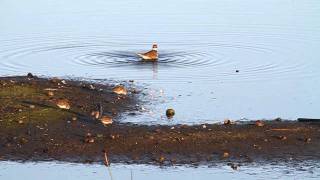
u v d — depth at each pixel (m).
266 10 80.75
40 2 86.56
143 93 51.38
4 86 50.03
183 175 39.12
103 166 40.22
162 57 61.53
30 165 40.50
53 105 47.25
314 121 44.88
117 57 61.81
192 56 61.81
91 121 45.19
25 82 51.38
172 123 45.41
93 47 65.38
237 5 83.75
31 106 46.81
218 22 75.06
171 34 70.25
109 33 70.75
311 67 58.00
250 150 41.50
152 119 46.09
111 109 47.59
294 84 53.84
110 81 54.12
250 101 50.00
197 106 48.81
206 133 43.25
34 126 44.28
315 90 52.44
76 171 39.81
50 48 64.94
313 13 78.69
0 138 43.00
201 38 68.38
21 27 73.38
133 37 69.12
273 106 49.06
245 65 58.81
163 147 41.81
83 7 83.19
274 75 56.06
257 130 43.59
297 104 49.47
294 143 42.09
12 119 45.00
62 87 51.03
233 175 39.09
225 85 53.53
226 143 42.16
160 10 81.44
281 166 39.94
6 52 63.41
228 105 49.09
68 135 43.25
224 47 64.81
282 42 66.19
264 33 69.94
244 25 73.56
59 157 41.22
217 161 40.53
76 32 71.19
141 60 60.56
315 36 68.19
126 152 41.44
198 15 78.62
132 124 45.00
